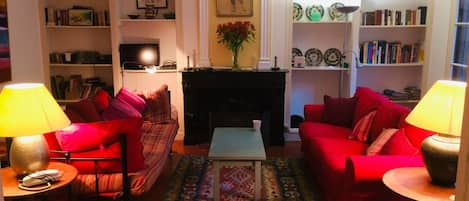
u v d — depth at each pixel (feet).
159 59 16.70
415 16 16.19
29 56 12.96
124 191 8.51
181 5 15.75
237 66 15.84
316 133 12.50
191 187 11.66
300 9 16.52
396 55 16.63
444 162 6.84
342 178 8.69
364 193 7.84
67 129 8.50
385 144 8.96
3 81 10.75
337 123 13.50
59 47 16.75
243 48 16.15
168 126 13.55
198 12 15.76
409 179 7.38
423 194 6.77
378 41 16.63
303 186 11.71
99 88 16.34
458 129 6.79
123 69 16.31
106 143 8.59
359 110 12.65
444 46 15.53
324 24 16.98
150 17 16.16
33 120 7.29
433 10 15.44
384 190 7.75
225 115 15.96
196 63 16.12
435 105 7.10
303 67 16.57
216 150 10.32
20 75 12.21
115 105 11.70
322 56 17.24
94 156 8.64
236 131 12.42
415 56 16.72
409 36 17.04
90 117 10.11
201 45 15.99
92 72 17.08
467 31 14.15
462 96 6.86
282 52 16.26
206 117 16.08
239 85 15.61
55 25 15.78
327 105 13.85
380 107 11.23
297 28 17.02
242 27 15.37
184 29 15.92
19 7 12.13
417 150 8.45
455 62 15.02
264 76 15.51
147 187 8.90
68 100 16.44
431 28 15.61
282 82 15.58
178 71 15.98
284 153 14.97
